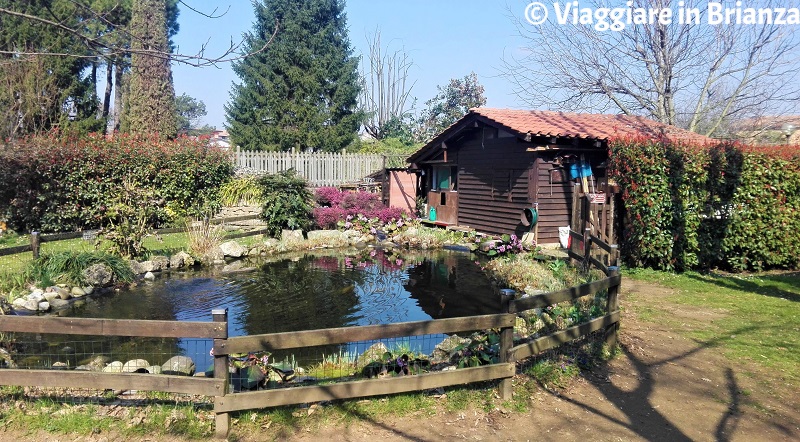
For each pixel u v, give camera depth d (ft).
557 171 46.14
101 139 52.90
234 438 13.24
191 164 56.90
